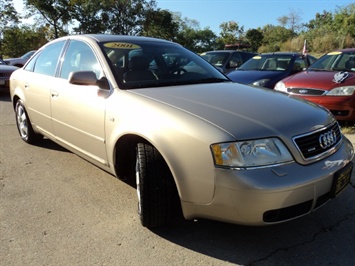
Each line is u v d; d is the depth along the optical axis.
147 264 2.36
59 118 3.76
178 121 2.39
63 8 43.03
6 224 2.86
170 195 2.53
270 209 2.16
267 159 2.22
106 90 3.10
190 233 2.72
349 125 5.63
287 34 48.53
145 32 50.44
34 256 2.44
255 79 7.36
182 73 3.56
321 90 5.50
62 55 3.99
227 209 2.22
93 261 2.39
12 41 42.03
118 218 2.95
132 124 2.67
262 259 2.40
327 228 2.77
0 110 7.98
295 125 2.41
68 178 3.81
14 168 4.11
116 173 3.05
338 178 2.46
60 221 2.91
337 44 27.67
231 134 2.21
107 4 45.28
